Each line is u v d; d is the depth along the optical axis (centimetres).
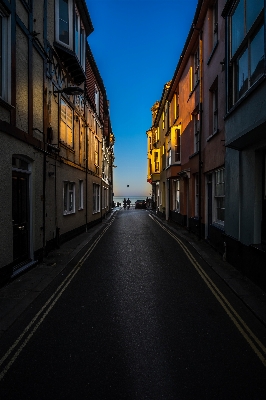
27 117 789
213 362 362
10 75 673
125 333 438
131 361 364
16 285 650
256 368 350
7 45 668
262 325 465
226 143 774
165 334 435
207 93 1166
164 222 2133
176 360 367
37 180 859
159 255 987
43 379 330
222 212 1004
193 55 1478
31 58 816
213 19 1120
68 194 1298
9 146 662
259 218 662
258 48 602
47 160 971
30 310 525
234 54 744
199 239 1255
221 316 498
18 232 749
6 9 648
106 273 764
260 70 591
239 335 432
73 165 1354
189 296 594
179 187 1892
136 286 657
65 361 365
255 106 599
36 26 874
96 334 435
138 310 523
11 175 671
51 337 427
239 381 326
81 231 1530
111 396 302
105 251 1059
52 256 955
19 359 371
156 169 3161
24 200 791
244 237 722
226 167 884
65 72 1226
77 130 1456
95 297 588
